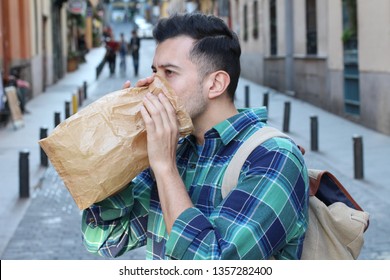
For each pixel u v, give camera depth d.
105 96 1.96
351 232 1.99
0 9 16.59
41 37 23.81
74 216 7.45
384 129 12.88
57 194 8.51
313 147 11.42
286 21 21.33
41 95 22.70
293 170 1.84
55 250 6.14
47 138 1.91
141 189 2.19
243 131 1.97
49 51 26.41
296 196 1.83
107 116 1.90
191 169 2.02
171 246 1.76
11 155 11.14
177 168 2.04
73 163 1.88
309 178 2.07
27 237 6.59
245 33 30.75
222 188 1.89
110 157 1.87
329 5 16.52
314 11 18.62
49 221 7.23
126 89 1.96
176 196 1.80
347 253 1.99
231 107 2.01
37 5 22.91
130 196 2.10
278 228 1.77
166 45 1.96
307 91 19.33
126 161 1.88
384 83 12.76
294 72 21.05
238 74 2.01
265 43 25.92
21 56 20.22
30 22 21.09
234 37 1.99
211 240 1.74
